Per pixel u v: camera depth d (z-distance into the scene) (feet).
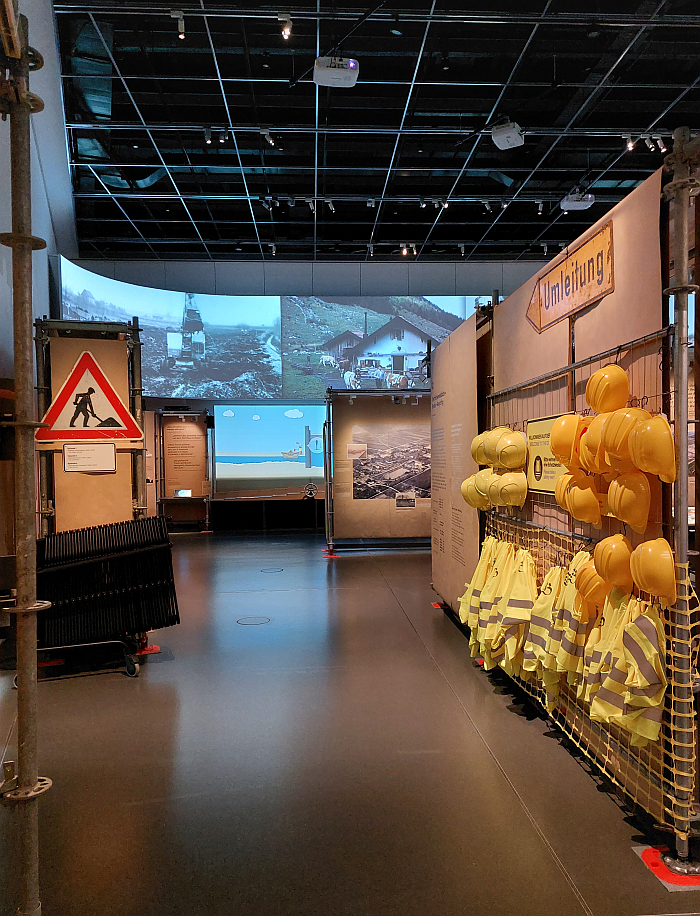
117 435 15.51
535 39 21.12
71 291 33.50
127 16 19.67
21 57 4.92
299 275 43.09
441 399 19.04
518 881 6.71
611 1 19.25
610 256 8.64
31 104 5.09
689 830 7.00
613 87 23.62
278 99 24.86
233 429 41.63
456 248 41.01
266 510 42.22
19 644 5.28
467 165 30.30
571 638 9.01
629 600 7.82
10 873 7.00
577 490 8.79
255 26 20.43
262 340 40.91
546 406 11.18
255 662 14.49
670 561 6.98
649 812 7.61
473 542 15.46
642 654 7.20
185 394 39.50
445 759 9.60
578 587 8.84
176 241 38.88
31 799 5.25
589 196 30.37
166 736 10.59
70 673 13.96
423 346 42.32
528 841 7.44
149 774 9.25
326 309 41.60
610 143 28.40
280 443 42.29
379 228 37.99
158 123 25.55
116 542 14.05
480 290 43.80
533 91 24.17
